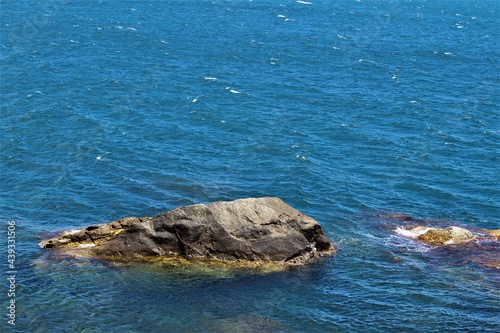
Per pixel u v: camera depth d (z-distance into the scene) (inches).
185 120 2883.9
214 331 1257.4
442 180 2261.3
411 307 1376.7
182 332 1249.4
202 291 1395.2
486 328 1301.7
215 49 4869.6
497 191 2170.3
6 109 2878.9
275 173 2229.3
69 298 1343.5
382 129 2910.9
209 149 2488.9
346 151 2551.7
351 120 3031.5
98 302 1334.9
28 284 1386.6
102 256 1507.1
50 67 3841.0
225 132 2726.4
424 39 6131.9
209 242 1508.4
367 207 1968.5
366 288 1445.6
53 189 1998.0
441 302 1396.4
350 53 5024.6
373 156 2498.8
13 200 1907.0
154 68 4018.2
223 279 1443.2
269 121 2923.2
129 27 5767.7
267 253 1513.3
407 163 2422.5
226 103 3228.3
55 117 2792.8
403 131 2893.7
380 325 1307.8
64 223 1755.7
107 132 2620.6
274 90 3590.1
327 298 1397.6
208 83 3666.3
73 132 2600.9
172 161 2320.4
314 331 1280.8
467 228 1822.1
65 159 2281.0
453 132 2906.0
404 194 2106.3
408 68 4539.9
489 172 2372.0
